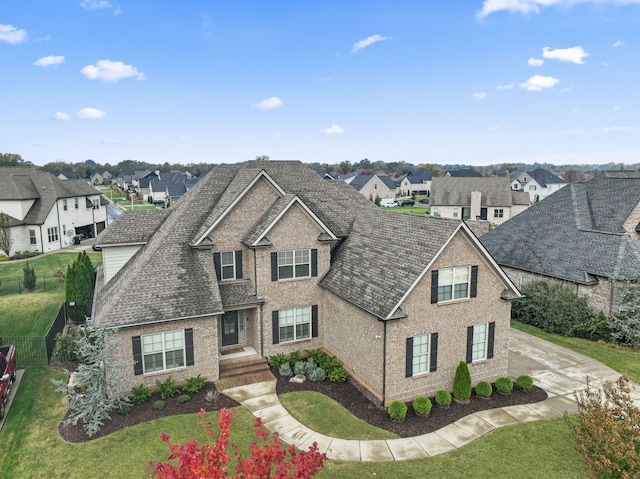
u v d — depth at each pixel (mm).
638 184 34281
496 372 20891
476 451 15320
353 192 32812
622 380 13102
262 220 22750
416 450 15375
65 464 14453
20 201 51312
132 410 17766
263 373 21297
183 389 19266
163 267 20797
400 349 18422
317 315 23609
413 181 149750
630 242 28141
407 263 19188
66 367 21781
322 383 20391
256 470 8891
